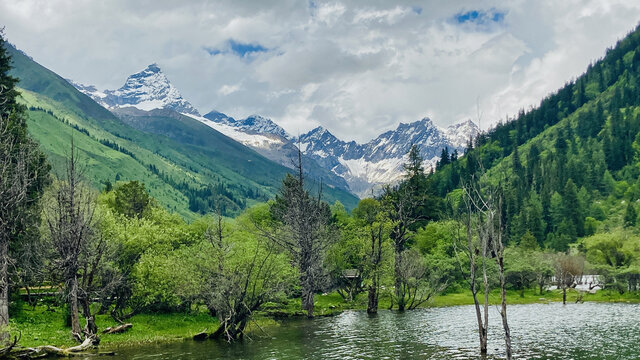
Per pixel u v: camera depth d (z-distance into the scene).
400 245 91.38
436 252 109.12
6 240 43.09
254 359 41.09
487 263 104.56
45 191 53.91
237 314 52.78
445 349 45.34
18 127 53.81
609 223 198.88
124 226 61.78
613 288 109.88
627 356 41.16
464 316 73.75
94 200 59.50
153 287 56.81
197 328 57.91
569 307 87.38
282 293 58.84
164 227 74.06
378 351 44.62
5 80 57.28
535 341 49.34
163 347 46.84
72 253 44.16
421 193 115.75
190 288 54.22
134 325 56.56
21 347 40.06
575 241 186.88
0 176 43.25
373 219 84.06
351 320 69.56
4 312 41.28
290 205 79.12
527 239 160.75
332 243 84.69
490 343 48.53
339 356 42.41
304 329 59.81
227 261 53.62
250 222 101.94
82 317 55.62
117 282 49.88
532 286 120.75
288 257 72.06
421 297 87.88
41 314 53.31
